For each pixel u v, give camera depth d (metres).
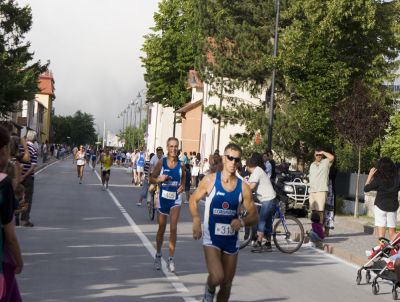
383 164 12.45
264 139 32.34
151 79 67.81
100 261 11.42
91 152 80.19
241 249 14.64
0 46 45.50
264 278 10.80
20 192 8.84
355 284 10.83
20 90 43.59
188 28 63.72
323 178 16.17
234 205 6.96
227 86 36.41
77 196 27.45
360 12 26.17
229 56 35.06
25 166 15.41
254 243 14.37
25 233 14.81
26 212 15.99
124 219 19.09
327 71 26.81
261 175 14.11
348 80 27.28
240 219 7.06
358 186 22.92
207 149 53.28
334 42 27.11
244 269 11.71
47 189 30.58
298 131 30.14
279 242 14.29
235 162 6.92
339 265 12.88
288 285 10.27
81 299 8.31
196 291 9.14
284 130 31.56
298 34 27.31
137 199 27.73
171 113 87.88
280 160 34.50
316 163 16.42
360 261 13.03
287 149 32.28
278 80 33.81
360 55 28.20
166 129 88.06
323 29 26.56
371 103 23.41
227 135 50.78
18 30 46.06
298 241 14.44
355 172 27.86
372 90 27.72
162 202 10.76
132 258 11.94
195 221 7.03
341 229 19.64
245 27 33.91
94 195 28.69
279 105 34.97
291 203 22.95
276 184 14.62
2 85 43.12
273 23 33.94
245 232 14.68
